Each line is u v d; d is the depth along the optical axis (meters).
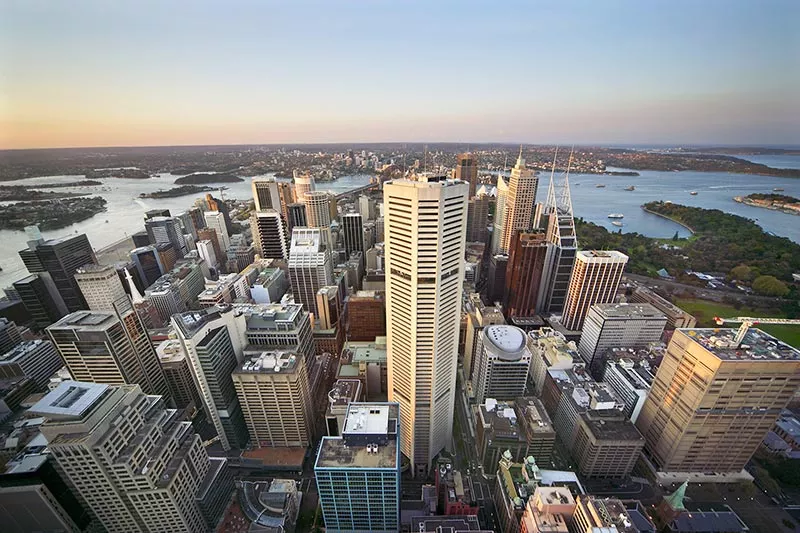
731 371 189.25
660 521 198.00
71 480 159.62
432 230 161.88
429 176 164.50
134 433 167.62
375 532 175.50
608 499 152.88
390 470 153.00
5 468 166.75
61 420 150.12
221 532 191.62
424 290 175.00
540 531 152.62
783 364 186.38
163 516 170.50
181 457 176.25
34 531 174.75
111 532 177.25
